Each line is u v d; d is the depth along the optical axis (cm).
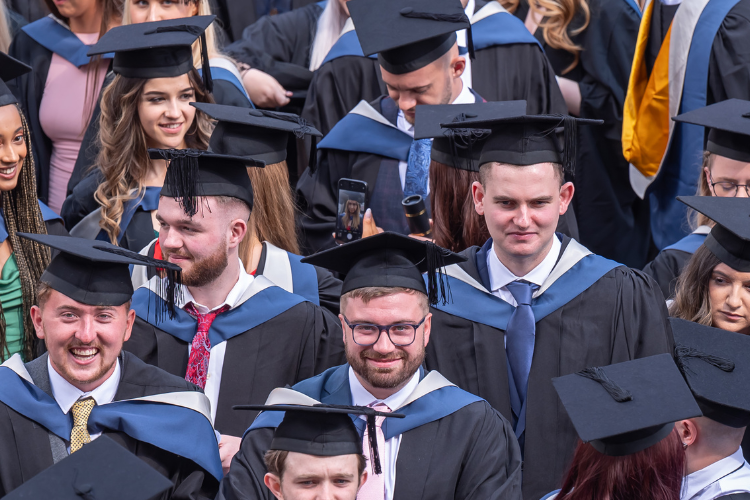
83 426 867
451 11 1234
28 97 1478
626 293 988
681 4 1412
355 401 869
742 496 773
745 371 853
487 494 823
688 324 951
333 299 1128
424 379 887
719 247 1020
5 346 1053
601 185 1554
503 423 882
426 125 1094
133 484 729
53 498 716
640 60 1475
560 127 951
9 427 859
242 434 998
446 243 1087
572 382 820
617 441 754
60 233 1162
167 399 896
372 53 1195
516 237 945
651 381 801
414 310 831
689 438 805
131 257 870
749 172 1143
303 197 1395
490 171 948
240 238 1003
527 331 974
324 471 745
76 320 843
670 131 1437
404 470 838
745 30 1377
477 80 1442
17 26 1656
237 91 1417
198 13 1412
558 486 949
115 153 1213
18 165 1080
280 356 1024
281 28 1652
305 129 1137
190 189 940
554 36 1540
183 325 1019
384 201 1320
